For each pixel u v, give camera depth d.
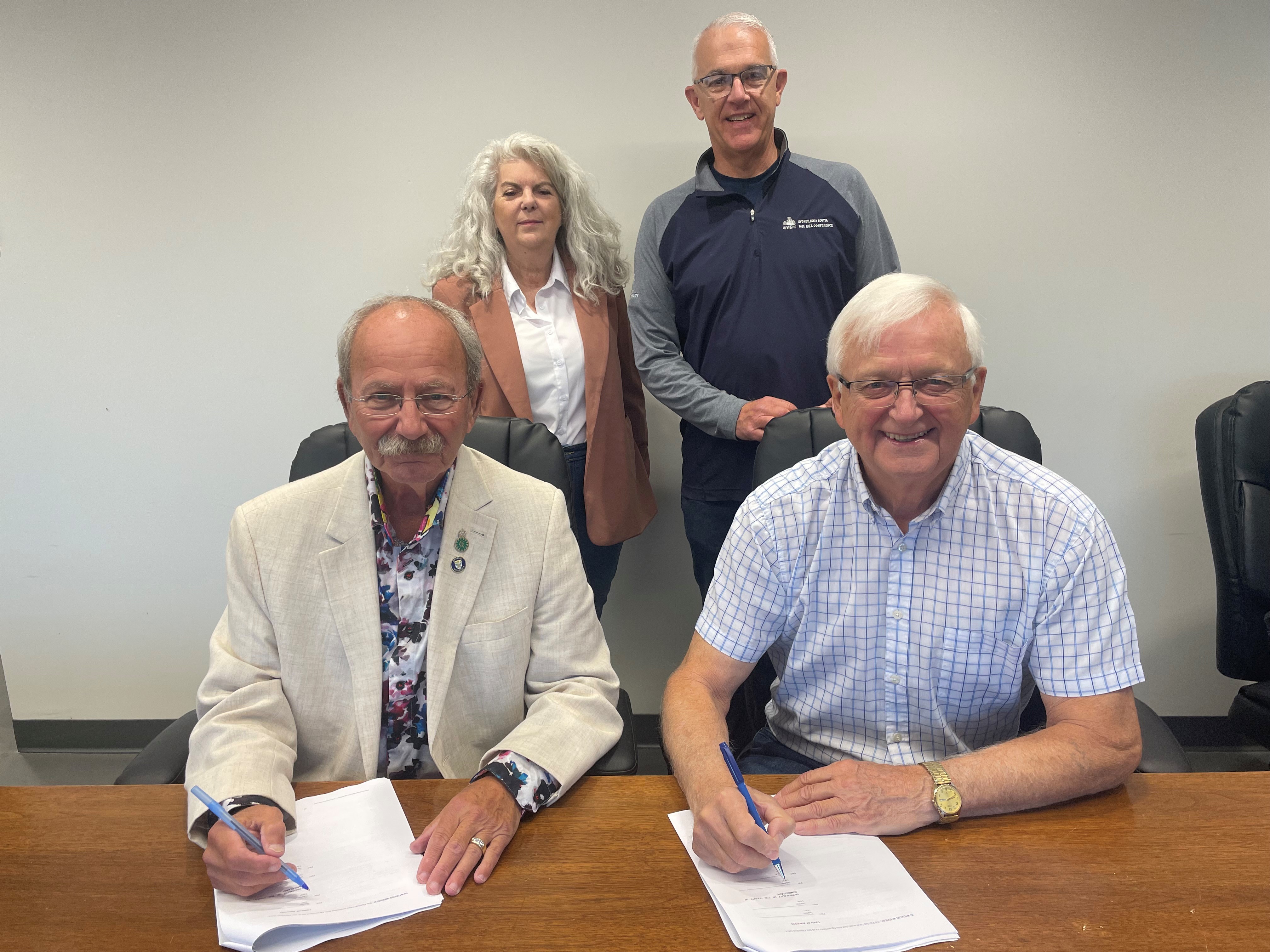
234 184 2.35
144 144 2.33
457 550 1.20
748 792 0.95
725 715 1.25
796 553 1.22
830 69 2.28
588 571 2.24
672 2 2.25
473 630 1.19
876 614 1.21
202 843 0.93
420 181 2.35
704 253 2.10
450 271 2.16
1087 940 0.79
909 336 1.06
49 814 1.00
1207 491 1.90
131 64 2.29
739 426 1.96
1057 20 2.24
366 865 0.91
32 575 2.57
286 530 1.17
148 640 2.61
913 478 1.11
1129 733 1.06
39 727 2.65
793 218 2.05
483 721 1.23
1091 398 2.44
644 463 2.36
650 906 0.85
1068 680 1.11
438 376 1.10
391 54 2.29
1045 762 0.99
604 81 2.29
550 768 1.03
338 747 1.20
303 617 1.16
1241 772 1.07
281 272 2.40
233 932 0.80
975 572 1.16
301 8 2.26
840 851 0.92
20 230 2.38
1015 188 2.33
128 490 2.52
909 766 1.00
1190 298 2.38
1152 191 2.32
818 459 1.28
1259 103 2.27
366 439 1.12
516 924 0.82
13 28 2.27
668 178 2.34
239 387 2.46
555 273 2.17
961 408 1.08
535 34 2.27
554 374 2.14
